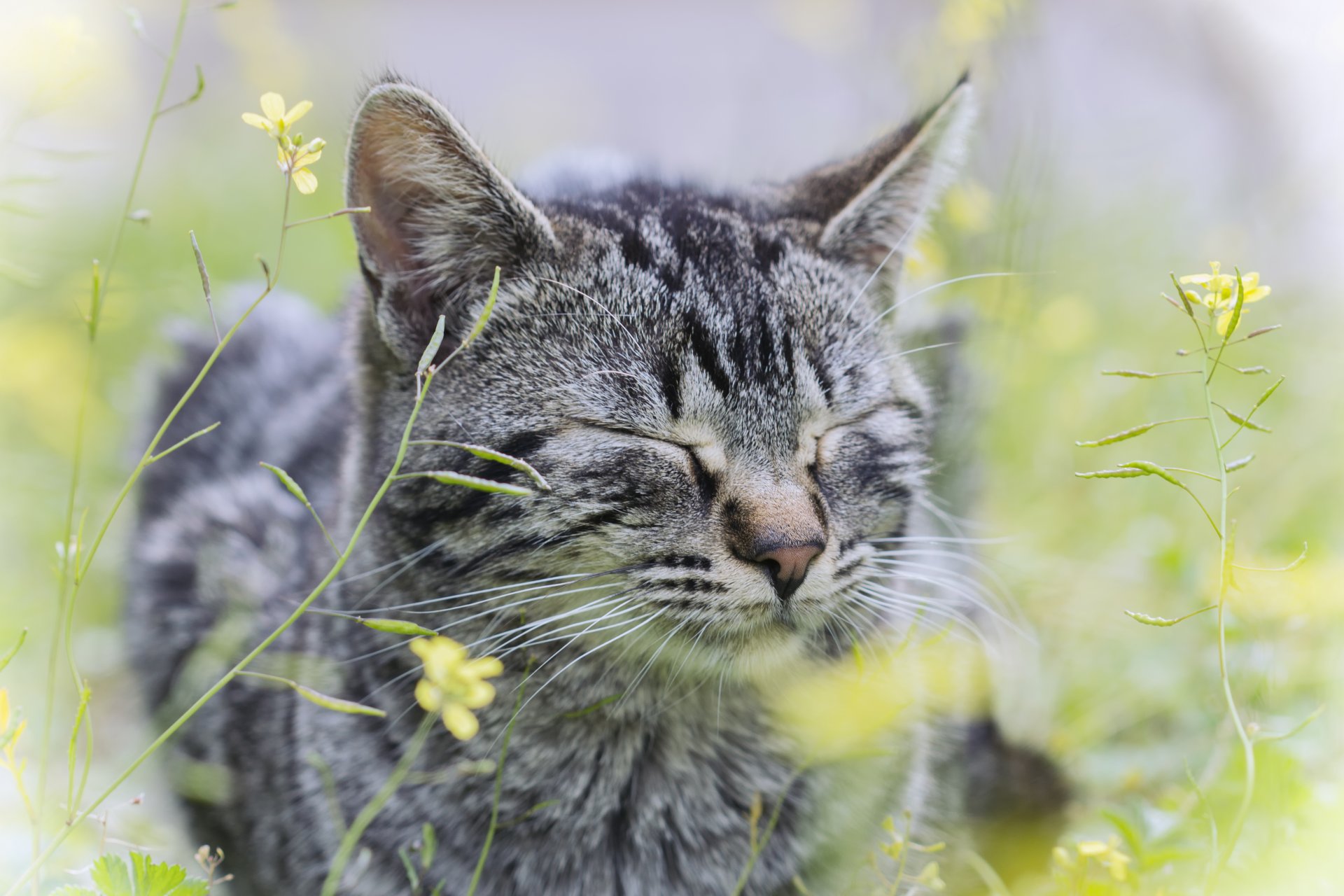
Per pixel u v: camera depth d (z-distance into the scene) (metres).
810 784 0.73
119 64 0.96
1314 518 0.83
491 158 0.75
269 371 0.86
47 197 0.97
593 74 1.70
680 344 0.72
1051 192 0.90
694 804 0.73
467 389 0.72
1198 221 1.04
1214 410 0.86
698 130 1.51
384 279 0.72
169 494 0.84
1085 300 0.93
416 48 1.80
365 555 0.73
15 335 0.89
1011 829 0.77
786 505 0.71
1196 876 0.72
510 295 0.72
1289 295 0.91
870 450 0.73
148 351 0.91
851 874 0.73
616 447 0.71
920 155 0.76
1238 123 1.08
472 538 0.72
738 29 1.83
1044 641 0.81
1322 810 0.72
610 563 0.71
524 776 0.73
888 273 0.76
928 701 0.76
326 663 0.74
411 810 0.73
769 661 0.72
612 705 0.72
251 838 0.76
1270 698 0.75
